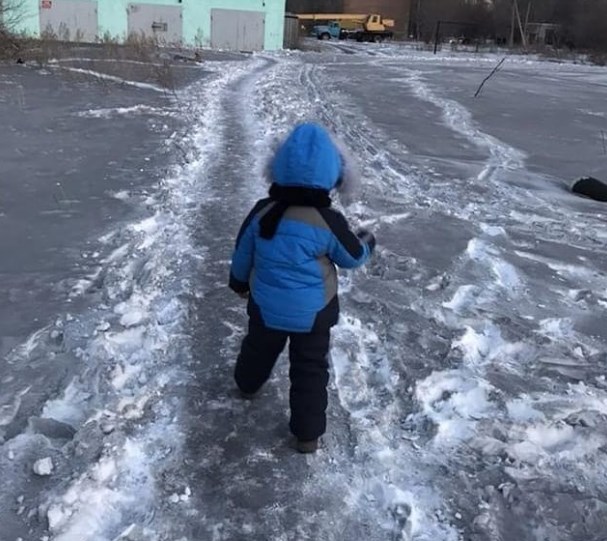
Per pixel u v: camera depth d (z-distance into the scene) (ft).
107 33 65.00
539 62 94.07
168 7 76.95
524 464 6.92
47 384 7.87
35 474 6.41
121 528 5.94
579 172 21.43
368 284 11.07
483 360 8.97
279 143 6.75
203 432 7.18
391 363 8.58
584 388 8.41
